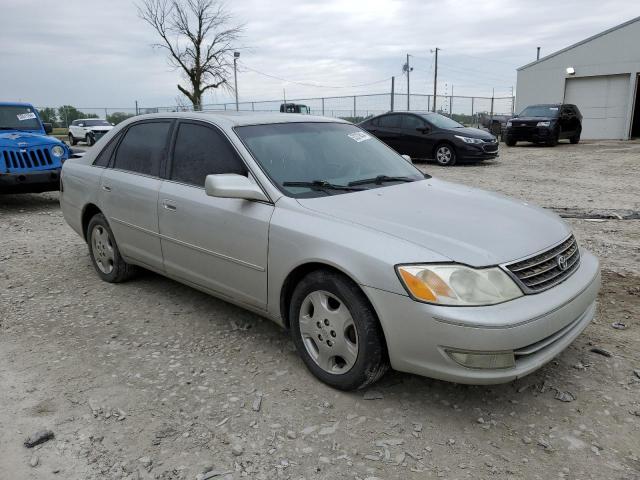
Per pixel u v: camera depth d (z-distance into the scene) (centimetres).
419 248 286
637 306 437
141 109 4097
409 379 338
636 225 720
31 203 1026
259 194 353
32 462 265
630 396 314
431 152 1529
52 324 430
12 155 892
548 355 290
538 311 277
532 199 933
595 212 806
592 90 2697
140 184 450
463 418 297
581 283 316
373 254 291
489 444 275
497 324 265
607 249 603
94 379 343
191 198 398
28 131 1052
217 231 377
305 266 328
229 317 438
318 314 325
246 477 254
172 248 424
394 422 294
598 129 2714
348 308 305
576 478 250
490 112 3444
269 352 376
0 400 320
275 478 253
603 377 334
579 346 374
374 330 297
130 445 278
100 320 436
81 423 296
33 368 358
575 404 308
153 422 296
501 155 1798
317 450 272
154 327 421
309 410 306
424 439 280
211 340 397
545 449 271
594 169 1364
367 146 447
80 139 3173
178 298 481
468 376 272
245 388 329
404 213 327
